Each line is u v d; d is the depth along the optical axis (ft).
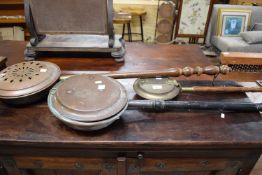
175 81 2.89
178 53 4.00
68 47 3.50
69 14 3.29
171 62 3.65
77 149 2.25
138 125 2.32
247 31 9.16
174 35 11.02
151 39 11.62
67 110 2.08
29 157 2.36
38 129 2.22
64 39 3.78
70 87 2.36
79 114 2.04
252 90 2.78
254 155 2.45
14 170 2.51
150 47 4.23
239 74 4.22
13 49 3.88
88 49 3.53
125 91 2.41
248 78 4.16
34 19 3.37
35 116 2.38
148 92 2.67
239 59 4.16
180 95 2.81
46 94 2.56
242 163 2.54
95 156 2.34
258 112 2.56
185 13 10.06
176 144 2.16
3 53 3.72
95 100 2.18
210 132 2.27
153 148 2.23
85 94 2.26
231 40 8.94
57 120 2.34
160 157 2.37
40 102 2.56
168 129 2.29
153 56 3.86
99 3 3.18
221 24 9.64
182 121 2.41
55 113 2.08
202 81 3.10
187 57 3.85
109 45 3.51
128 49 4.11
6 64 3.34
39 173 2.64
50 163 2.42
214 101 2.72
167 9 10.29
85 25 3.41
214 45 9.90
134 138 2.16
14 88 2.35
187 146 2.19
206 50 10.21
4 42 4.18
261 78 4.16
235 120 2.44
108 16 3.30
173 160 2.42
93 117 2.02
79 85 2.40
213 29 9.96
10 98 2.29
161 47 4.25
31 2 3.21
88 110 2.06
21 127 2.24
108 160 2.39
